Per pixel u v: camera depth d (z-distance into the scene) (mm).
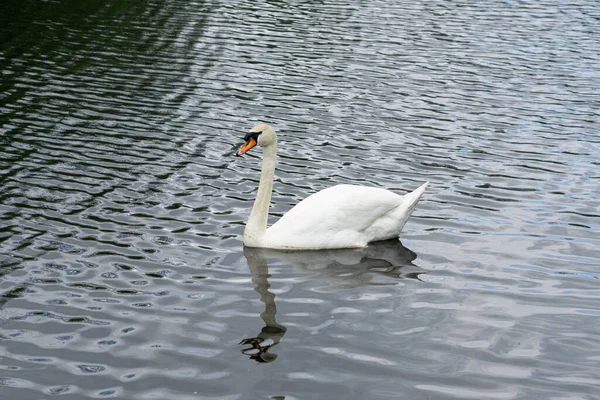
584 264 10477
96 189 12391
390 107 18078
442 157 14969
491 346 8297
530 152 15430
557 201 12859
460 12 29625
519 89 20031
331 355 8016
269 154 10711
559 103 18969
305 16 27641
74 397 7164
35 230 10750
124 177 12992
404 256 10664
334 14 28203
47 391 7246
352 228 10945
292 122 16641
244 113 17047
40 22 24281
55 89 17781
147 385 7387
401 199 11211
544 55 23609
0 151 13789
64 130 15172
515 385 7570
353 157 14766
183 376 7551
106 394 7227
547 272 10211
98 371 7594
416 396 7336
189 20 26094
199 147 14773
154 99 17641
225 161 14117
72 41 22266
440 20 28000
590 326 8797
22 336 8156
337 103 18156
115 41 22625
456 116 17656
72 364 7699
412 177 13867
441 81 20438
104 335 8250
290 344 8203
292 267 10180
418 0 31859
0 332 8203
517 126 17109
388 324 8711
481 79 20812
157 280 9547
